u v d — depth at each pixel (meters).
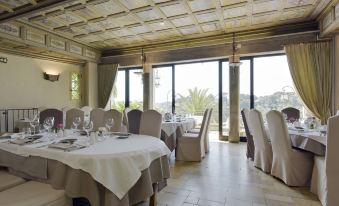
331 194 2.02
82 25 5.12
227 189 2.73
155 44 6.66
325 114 4.71
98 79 7.61
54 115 3.54
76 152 1.74
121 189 1.67
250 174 3.28
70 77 7.22
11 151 2.04
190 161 4.00
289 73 5.07
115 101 7.75
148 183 1.90
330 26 4.15
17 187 1.69
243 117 4.13
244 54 5.63
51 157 1.77
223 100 6.15
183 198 2.48
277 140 2.92
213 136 6.34
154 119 2.99
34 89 6.26
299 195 2.56
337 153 1.97
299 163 2.78
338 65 4.47
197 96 6.52
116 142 2.17
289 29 5.10
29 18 4.67
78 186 1.62
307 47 4.84
